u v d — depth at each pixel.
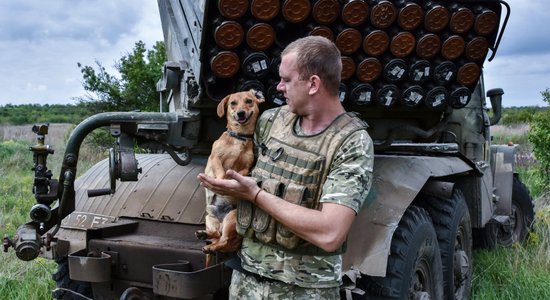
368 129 3.79
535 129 9.67
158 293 2.91
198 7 3.14
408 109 3.57
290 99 2.28
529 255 5.57
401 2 3.11
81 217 3.75
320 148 2.24
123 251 3.21
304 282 2.26
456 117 4.89
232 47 2.87
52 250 3.64
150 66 10.91
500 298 4.63
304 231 2.13
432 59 3.31
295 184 2.24
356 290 3.04
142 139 3.27
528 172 10.75
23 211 7.64
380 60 3.22
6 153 14.19
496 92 5.12
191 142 3.25
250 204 2.35
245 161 2.66
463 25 3.22
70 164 2.96
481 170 4.80
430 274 3.78
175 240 3.32
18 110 53.44
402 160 3.71
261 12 2.83
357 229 3.22
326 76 2.24
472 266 5.07
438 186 3.84
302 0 2.88
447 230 4.19
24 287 4.59
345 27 3.06
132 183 3.76
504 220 5.78
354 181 2.15
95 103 11.34
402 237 3.41
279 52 2.95
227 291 3.18
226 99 2.71
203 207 3.47
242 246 2.45
